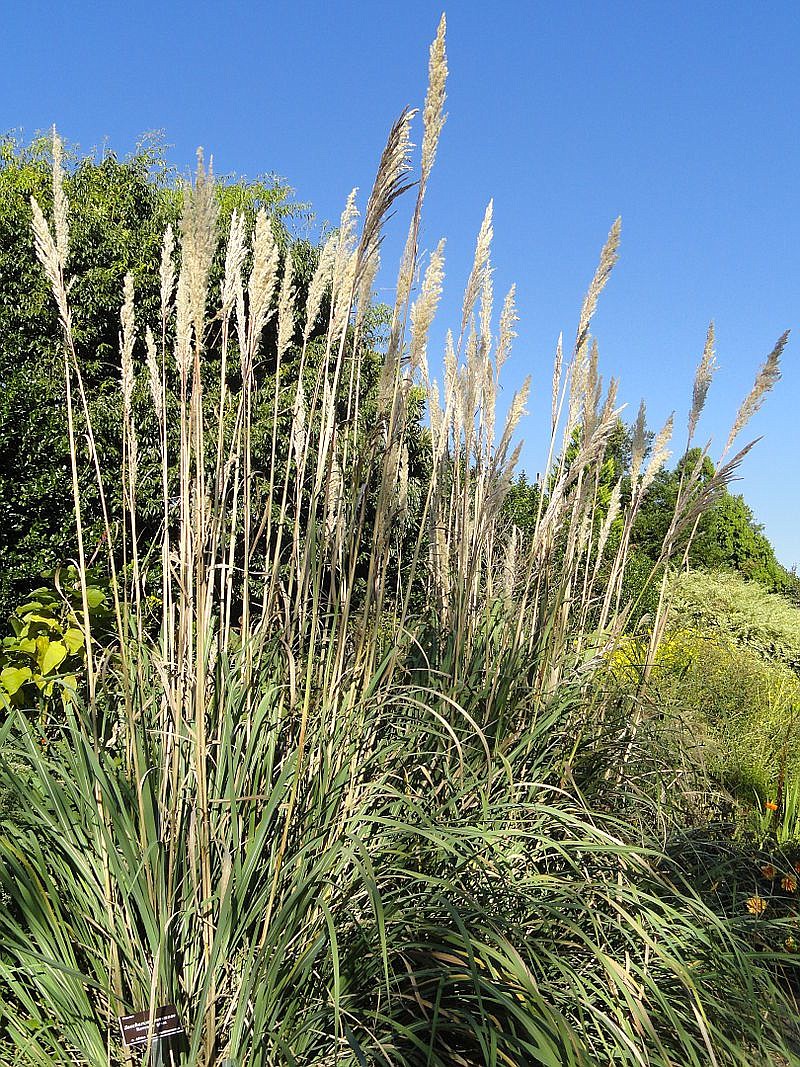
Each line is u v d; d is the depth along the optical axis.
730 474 3.46
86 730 2.37
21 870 2.14
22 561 8.09
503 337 3.70
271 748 2.36
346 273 2.51
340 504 2.72
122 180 11.53
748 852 3.98
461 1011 2.03
